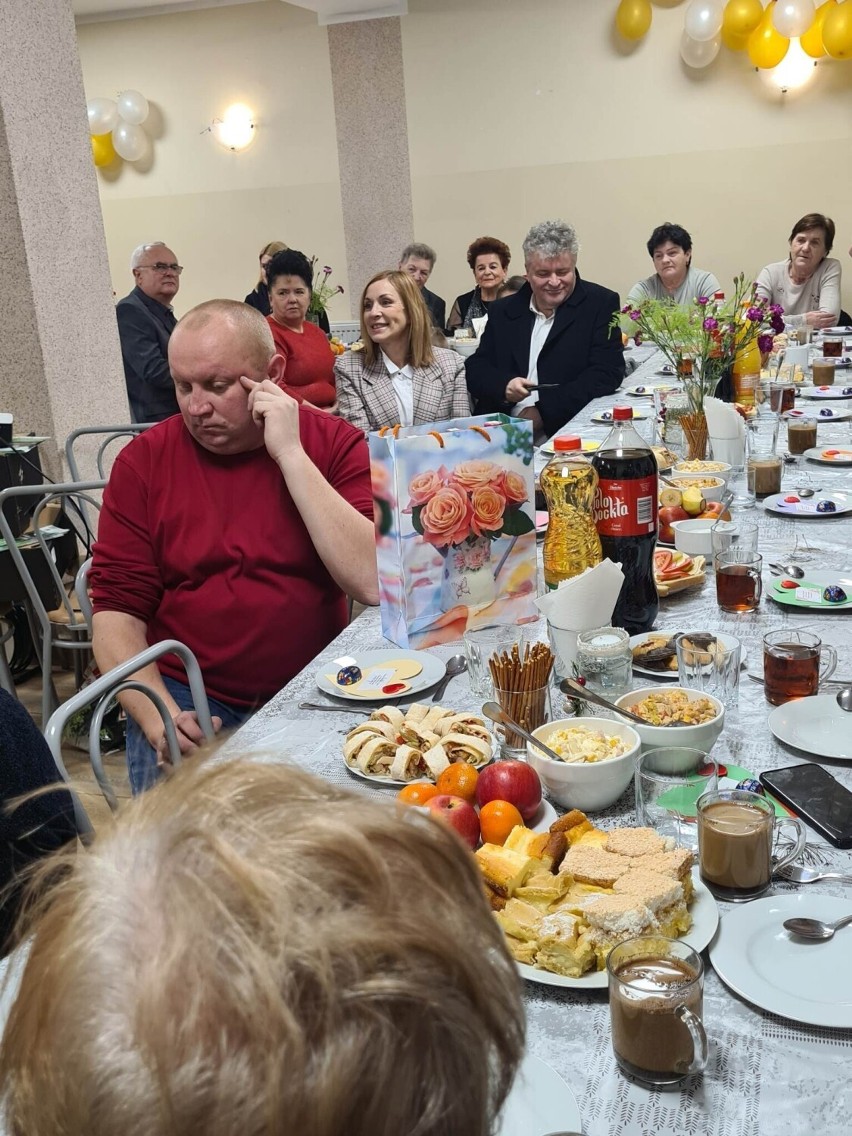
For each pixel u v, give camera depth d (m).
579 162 7.68
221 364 1.75
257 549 1.85
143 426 3.47
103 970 0.28
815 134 7.20
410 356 3.73
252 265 8.64
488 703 1.23
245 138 8.32
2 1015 0.33
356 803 0.32
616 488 1.54
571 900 0.89
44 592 2.96
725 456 2.63
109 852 0.31
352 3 7.40
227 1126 0.26
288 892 0.28
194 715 1.65
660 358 4.88
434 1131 0.28
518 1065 0.32
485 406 4.15
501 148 7.78
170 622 1.89
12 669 3.52
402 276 3.64
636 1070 0.74
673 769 1.10
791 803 1.07
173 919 0.28
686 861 0.92
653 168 7.55
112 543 1.87
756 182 7.39
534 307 4.07
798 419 2.86
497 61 7.61
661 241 5.81
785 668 1.31
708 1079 0.74
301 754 1.29
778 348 4.50
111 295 3.93
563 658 1.44
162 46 8.26
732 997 0.83
